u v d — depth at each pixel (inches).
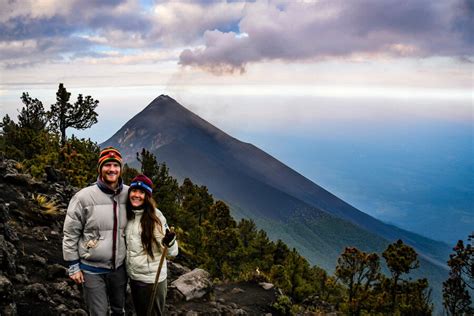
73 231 202.1
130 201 213.9
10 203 431.5
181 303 413.4
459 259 1243.2
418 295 1309.1
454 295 1238.3
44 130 1275.8
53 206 486.9
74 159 923.4
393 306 1261.1
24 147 976.9
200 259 1085.1
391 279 1378.0
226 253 1243.2
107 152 208.5
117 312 216.4
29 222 421.1
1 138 1037.8
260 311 495.2
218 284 608.7
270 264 1464.1
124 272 216.7
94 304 204.4
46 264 325.4
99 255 203.8
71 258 201.5
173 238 215.8
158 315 222.1
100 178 210.2
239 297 538.6
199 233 1170.6
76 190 657.0
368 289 1379.2
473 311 1209.4
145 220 212.5
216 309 413.7
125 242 214.5
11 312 224.7
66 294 290.2
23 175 557.3
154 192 1075.3
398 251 1332.4
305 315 621.0
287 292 1011.9
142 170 1083.9
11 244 315.9
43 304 263.6
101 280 208.2
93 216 203.6
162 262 215.3
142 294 214.8
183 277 457.1
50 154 901.8
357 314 1240.8
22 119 1317.7
